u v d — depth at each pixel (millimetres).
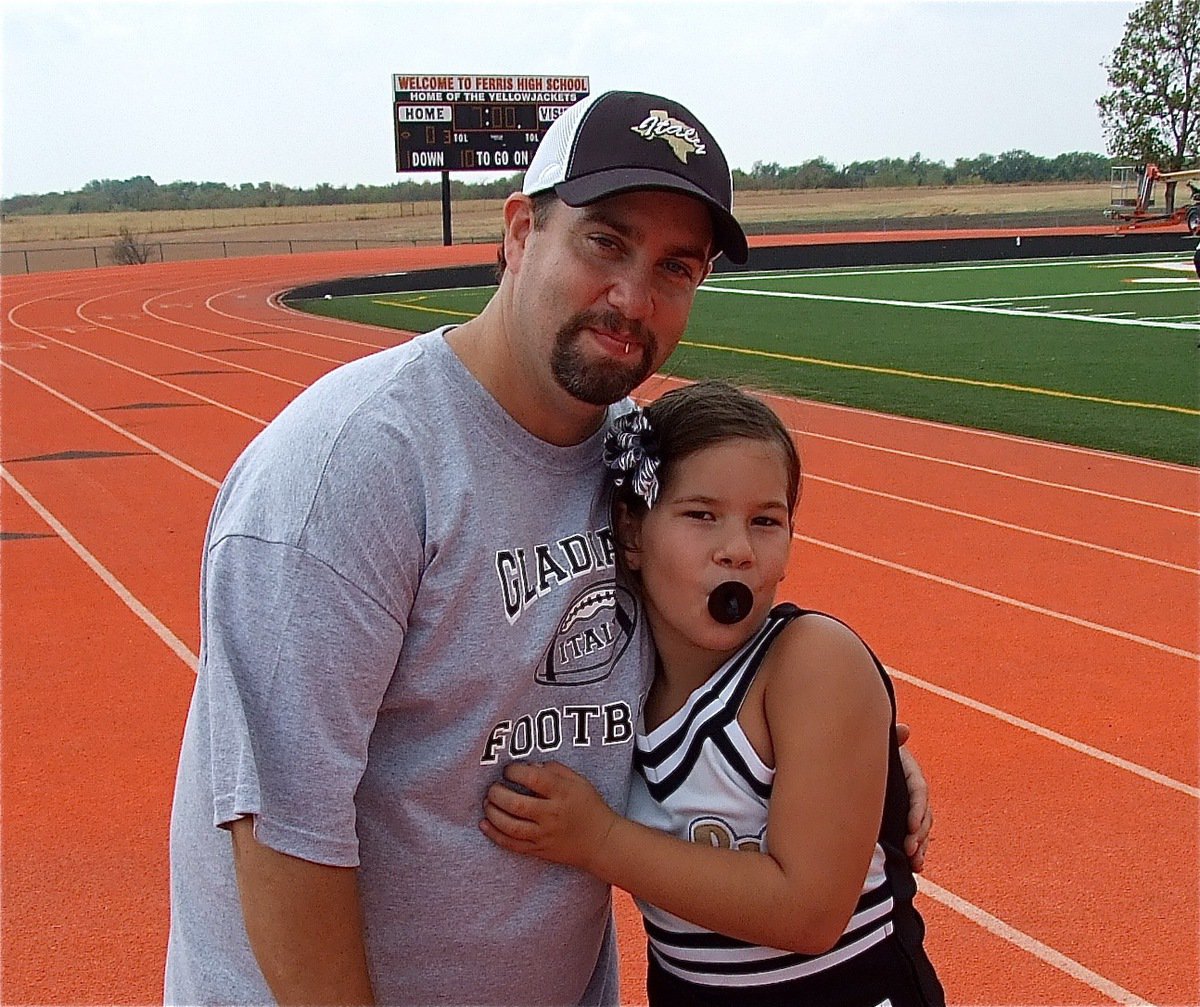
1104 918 3660
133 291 33594
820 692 1737
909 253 39000
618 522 1830
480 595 1598
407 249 47406
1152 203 57875
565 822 1691
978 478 9617
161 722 5105
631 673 1812
